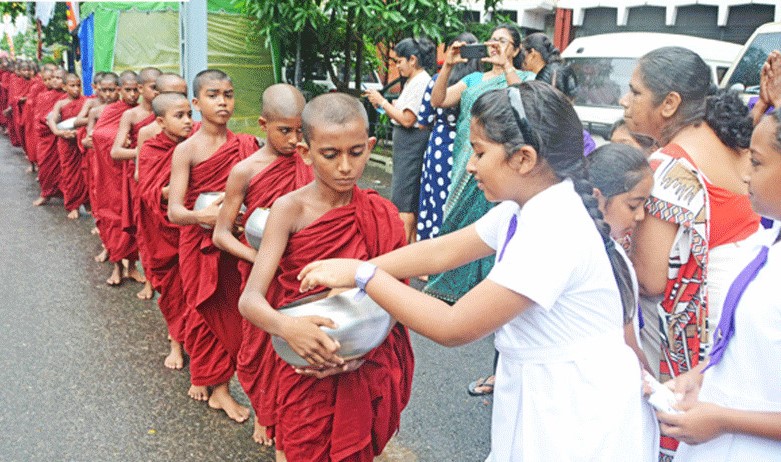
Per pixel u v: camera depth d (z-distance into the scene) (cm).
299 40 995
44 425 322
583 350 153
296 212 213
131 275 542
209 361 329
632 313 171
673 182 199
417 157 552
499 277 147
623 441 153
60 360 392
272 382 252
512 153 147
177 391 360
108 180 507
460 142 420
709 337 205
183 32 601
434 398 353
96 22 1062
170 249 366
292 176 274
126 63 1084
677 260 202
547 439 153
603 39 805
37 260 585
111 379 371
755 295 153
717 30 1087
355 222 214
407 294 155
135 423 326
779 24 639
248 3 928
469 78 466
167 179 362
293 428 220
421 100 536
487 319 147
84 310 473
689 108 210
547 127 145
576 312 151
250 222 231
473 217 411
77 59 1600
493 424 168
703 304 203
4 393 351
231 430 323
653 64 213
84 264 579
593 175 190
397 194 567
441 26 909
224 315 319
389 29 897
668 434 161
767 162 145
